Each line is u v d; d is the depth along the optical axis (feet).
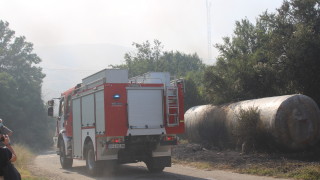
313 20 64.44
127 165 57.36
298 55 60.18
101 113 44.01
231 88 72.74
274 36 66.33
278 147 53.42
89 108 47.42
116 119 43.34
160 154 46.24
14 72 196.75
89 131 47.09
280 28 66.85
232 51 81.82
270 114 52.60
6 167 18.21
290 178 38.27
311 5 65.05
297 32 61.05
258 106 56.39
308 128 52.26
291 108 52.01
